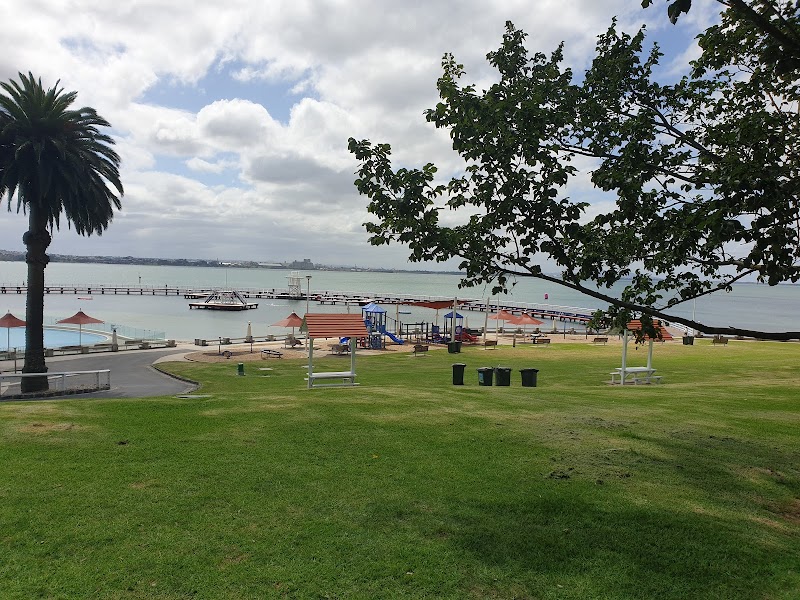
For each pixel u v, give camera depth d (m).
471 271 7.00
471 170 7.25
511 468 8.36
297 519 6.34
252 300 124.94
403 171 6.90
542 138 7.33
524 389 17.89
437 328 51.88
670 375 26.06
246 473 7.75
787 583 5.27
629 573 5.37
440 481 7.71
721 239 5.66
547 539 6.02
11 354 34.03
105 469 7.70
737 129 6.80
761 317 98.00
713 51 8.07
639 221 7.70
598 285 7.44
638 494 7.43
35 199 23.80
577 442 9.91
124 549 5.51
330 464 8.30
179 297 128.00
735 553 5.82
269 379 26.30
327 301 117.81
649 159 7.55
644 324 7.21
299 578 5.08
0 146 22.81
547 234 6.99
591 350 40.69
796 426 11.70
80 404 12.15
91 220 26.39
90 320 39.75
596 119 8.15
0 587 4.78
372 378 26.22
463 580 5.14
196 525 6.09
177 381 26.19
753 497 7.56
